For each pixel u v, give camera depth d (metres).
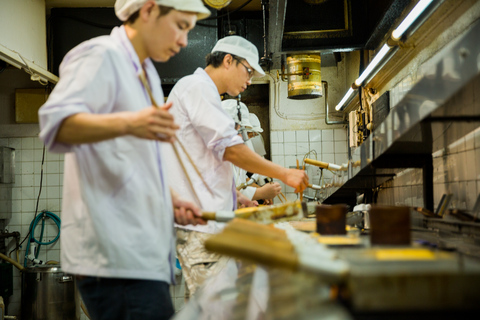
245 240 0.81
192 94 2.00
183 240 1.98
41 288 4.13
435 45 2.46
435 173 2.27
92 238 1.25
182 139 2.02
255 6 4.84
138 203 1.29
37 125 5.19
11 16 3.62
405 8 2.68
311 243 1.00
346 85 5.22
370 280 0.66
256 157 1.96
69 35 4.62
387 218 1.02
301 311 0.63
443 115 1.33
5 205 4.93
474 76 0.74
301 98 4.32
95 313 1.31
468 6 1.99
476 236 1.38
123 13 1.37
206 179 1.99
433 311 0.66
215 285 1.23
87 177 1.26
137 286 1.29
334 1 3.47
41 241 5.05
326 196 3.55
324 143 5.31
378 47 3.42
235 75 2.19
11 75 5.16
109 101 1.27
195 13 1.38
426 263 0.73
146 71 1.50
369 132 3.86
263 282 1.08
